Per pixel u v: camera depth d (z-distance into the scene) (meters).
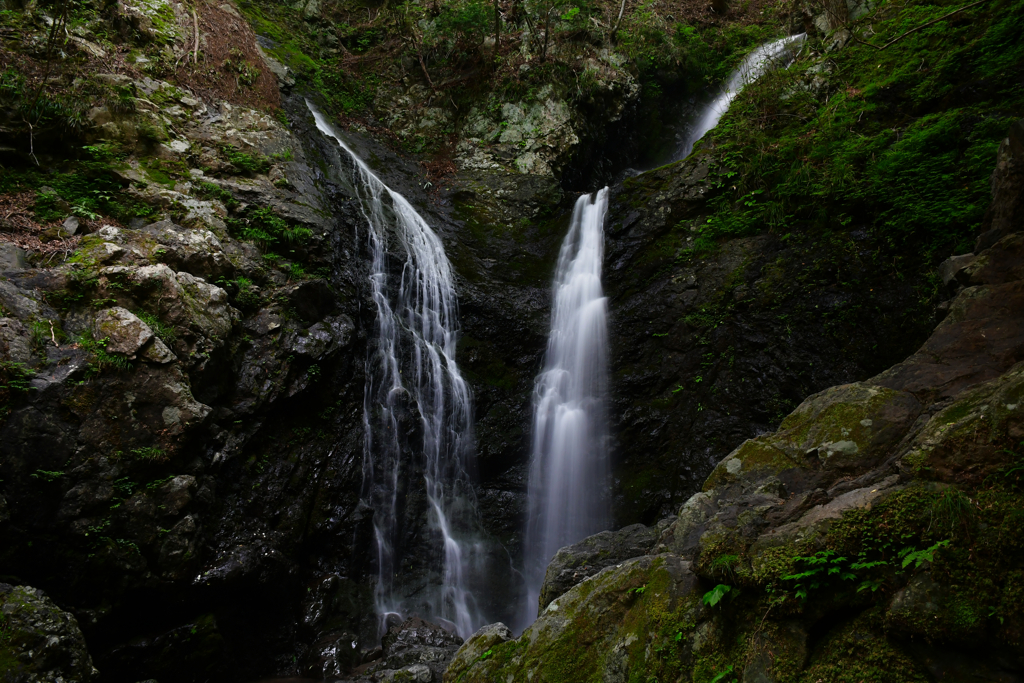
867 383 4.88
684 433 9.52
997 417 3.51
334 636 7.23
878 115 10.36
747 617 3.43
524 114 14.34
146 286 6.89
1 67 8.24
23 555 5.56
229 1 13.81
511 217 12.84
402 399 9.13
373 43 15.68
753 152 11.11
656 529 5.18
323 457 8.01
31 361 6.00
